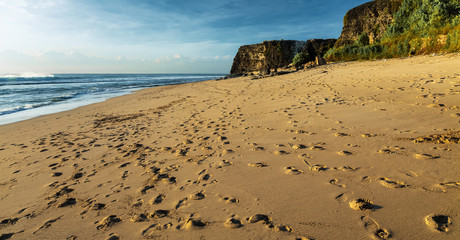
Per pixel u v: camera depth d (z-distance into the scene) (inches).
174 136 212.2
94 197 112.9
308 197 89.4
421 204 75.0
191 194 104.1
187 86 989.8
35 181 139.3
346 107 222.7
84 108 486.3
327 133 161.3
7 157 193.5
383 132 145.9
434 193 79.4
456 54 451.8
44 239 84.0
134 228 84.6
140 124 290.2
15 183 138.9
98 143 215.3
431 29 626.8
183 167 137.3
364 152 121.7
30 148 216.7
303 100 290.0
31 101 636.1
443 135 125.1
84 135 255.8
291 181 103.7
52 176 144.8
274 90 443.2
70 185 129.2
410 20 794.2
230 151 153.9
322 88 362.6
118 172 141.2
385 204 77.8
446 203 73.6
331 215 76.9
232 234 74.4
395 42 743.1
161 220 87.4
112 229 85.4
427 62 434.3
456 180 84.9
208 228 79.0
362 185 91.6
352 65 687.1
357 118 184.2
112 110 440.5
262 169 120.2
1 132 300.2
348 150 127.5
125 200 106.3
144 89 1007.0
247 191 100.6
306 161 122.0
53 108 502.9
